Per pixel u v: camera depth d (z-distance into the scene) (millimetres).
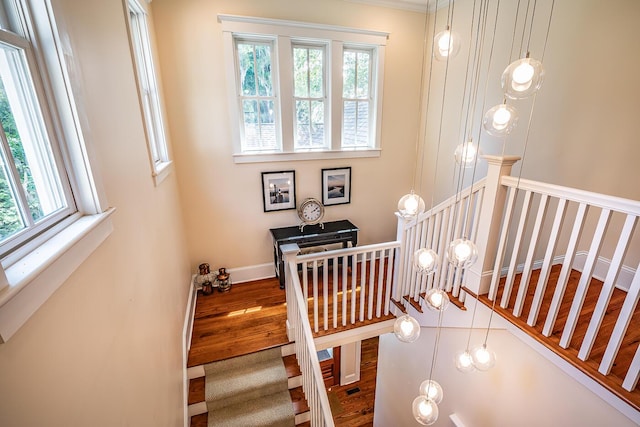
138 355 1338
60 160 935
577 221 1548
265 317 3117
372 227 4180
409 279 2834
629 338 1727
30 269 636
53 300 732
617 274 1382
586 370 1509
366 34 3377
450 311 2404
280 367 2660
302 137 3600
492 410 2148
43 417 658
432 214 2463
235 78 3111
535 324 1840
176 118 3014
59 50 885
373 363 4617
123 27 1626
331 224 3850
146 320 1512
